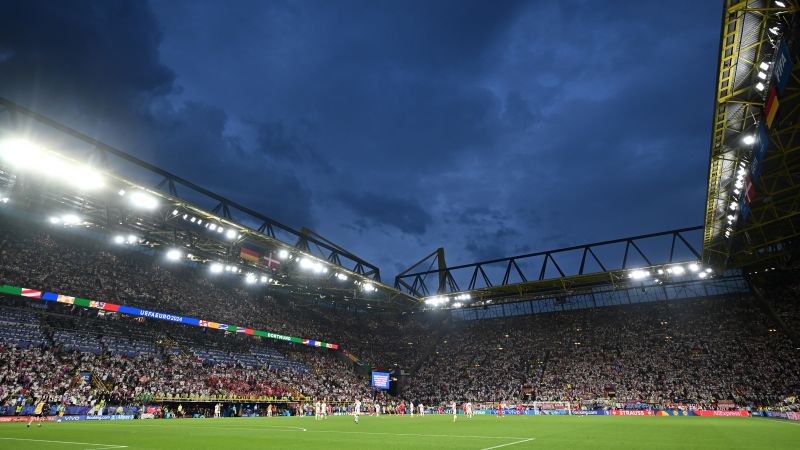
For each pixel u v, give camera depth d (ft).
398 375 289.94
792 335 219.20
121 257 231.09
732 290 264.72
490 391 260.42
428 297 298.15
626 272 227.20
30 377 140.97
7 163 152.66
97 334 181.78
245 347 240.12
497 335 313.12
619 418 166.40
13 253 182.80
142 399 158.71
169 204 168.76
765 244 176.14
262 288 294.87
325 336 291.38
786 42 83.56
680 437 76.74
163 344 201.16
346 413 230.07
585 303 306.35
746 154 121.80
